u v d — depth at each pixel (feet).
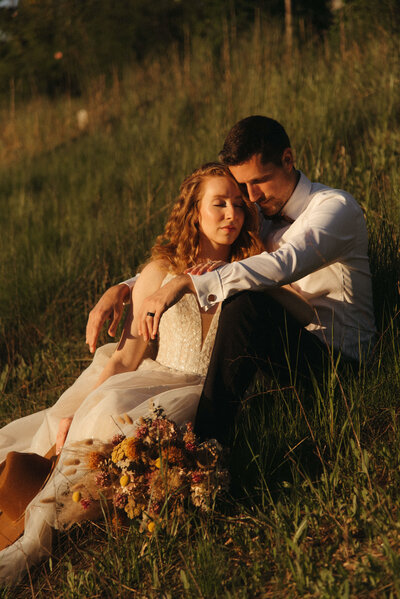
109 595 6.33
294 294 8.38
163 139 23.58
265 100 21.38
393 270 10.07
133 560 6.43
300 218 8.98
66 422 8.43
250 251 9.14
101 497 7.03
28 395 12.29
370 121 17.37
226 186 8.72
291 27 28.19
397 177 12.98
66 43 44.65
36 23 46.44
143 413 7.43
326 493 6.65
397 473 6.70
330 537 6.28
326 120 17.75
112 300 9.23
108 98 35.12
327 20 30.94
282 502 6.90
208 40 33.68
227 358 7.52
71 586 6.41
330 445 7.30
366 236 8.91
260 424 8.00
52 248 18.51
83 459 7.20
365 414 7.68
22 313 15.30
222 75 27.73
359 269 8.81
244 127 8.58
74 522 7.27
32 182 26.55
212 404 7.53
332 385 7.59
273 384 8.27
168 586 6.17
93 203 21.34
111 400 7.61
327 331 8.79
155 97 31.07
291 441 7.66
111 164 23.99
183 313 8.48
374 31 23.91
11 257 17.93
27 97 45.16
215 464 6.91
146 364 8.80
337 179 14.47
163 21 42.16
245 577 5.93
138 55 42.19
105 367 8.91
